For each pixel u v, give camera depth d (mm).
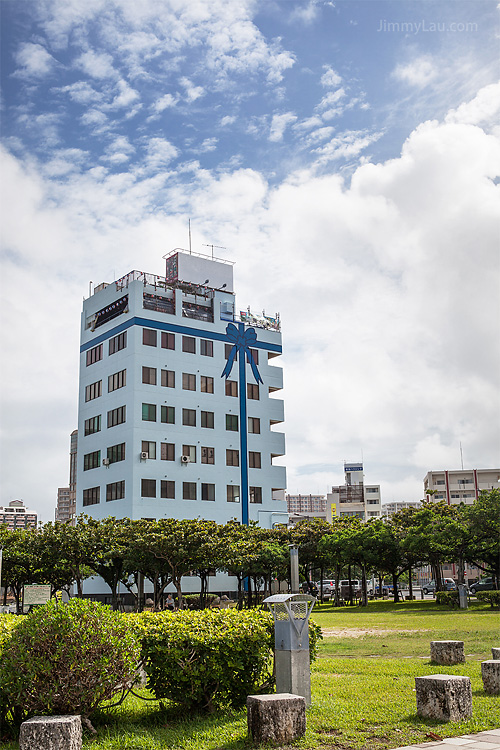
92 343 63656
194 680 10352
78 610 9484
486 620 31875
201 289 65500
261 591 60469
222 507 60562
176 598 56188
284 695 9336
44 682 9023
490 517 48219
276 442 66562
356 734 9258
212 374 62781
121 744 8992
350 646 21594
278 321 70875
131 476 55594
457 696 10016
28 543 40812
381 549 54938
